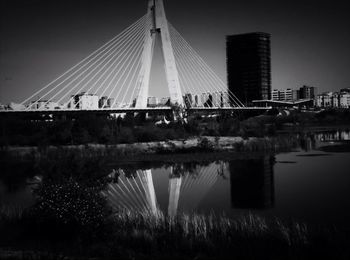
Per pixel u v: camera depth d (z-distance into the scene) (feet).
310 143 302.04
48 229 76.74
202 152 252.62
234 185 156.35
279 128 484.74
